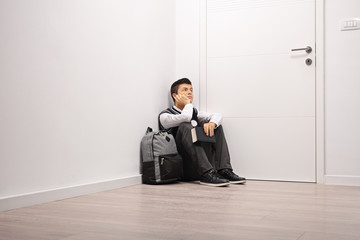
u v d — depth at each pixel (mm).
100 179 2371
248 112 3227
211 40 3375
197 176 3018
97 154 2338
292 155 3076
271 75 3166
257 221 1465
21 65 1771
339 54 2943
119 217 1542
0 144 1662
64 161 2051
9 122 1707
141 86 2879
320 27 3004
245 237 1212
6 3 1694
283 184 2877
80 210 1703
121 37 2604
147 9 2971
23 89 1781
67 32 2074
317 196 2197
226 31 3326
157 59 3139
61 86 2027
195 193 2309
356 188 2623
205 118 3186
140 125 2867
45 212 1647
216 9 3367
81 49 2188
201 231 1296
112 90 2496
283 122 3115
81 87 2186
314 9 3039
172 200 2020
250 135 3213
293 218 1524
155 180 2748
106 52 2428
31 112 1827
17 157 1749
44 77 1908
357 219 1502
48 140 1937
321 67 2990
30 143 1822
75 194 2119
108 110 2451
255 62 3221
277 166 3119
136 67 2805
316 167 2992
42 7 1899
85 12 2227
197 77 3404
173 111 3148
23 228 1333
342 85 2930
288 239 1183
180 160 2850
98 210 1705
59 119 2012
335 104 2947
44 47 1910
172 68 3428
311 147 3020
